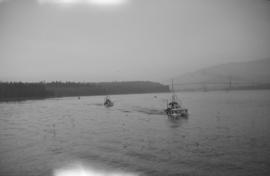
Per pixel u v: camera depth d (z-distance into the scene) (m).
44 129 50.31
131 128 50.44
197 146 34.56
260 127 46.72
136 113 78.69
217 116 64.88
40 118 67.75
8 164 28.39
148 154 31.31
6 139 40.84
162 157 29.98
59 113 80.00
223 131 44.34
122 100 150.25
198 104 104.88
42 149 34.22
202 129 47.28
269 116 61.06
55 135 43.88
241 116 62.75
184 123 55.75
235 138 38.31
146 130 47.91
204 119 60.75
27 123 58.72
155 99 157.38
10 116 72.44
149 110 87.50
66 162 28.77
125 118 66.56
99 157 30.34
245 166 26.45
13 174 25.59
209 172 25.19
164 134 43.59
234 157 29.28
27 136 43.19
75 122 59.94
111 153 31.95
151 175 24.78
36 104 118.94
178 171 25.44
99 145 36.16
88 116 71.75
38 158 30.28
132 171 25.67
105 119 64.88
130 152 32.22
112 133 45.28
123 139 40.00
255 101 111.62
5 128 51.88
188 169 25.98
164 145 35.66
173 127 50.72
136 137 41.44
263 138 37.59
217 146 34.19
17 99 160.62
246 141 36.28
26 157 30.78
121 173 25.17
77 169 26.53
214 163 27.55
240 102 107.94
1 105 113.50
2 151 33.53
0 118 68.00
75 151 33.03
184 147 34.25
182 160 28.67
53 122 60.09
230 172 25.05
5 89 157.25
